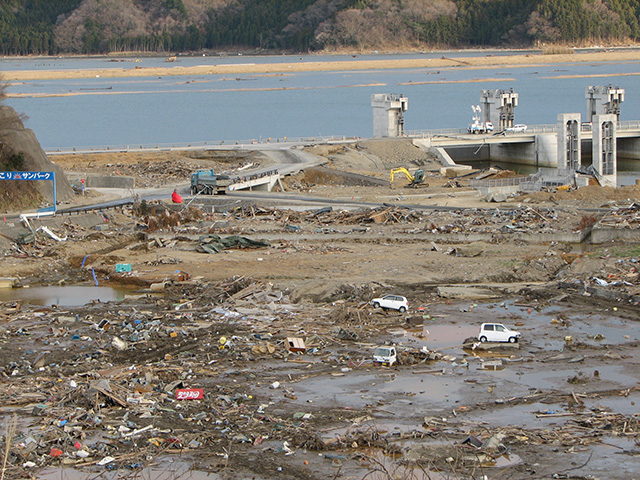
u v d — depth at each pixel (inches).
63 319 2519.7
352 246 3617.1
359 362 2148.1
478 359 2187.5
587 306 2687.0
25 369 2084.2
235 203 4562.0
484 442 1612.9
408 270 3149.6
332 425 1726.1
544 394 1907.0
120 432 1670.8
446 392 1932.8
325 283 2893.7
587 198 4643.2
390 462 1549.0
